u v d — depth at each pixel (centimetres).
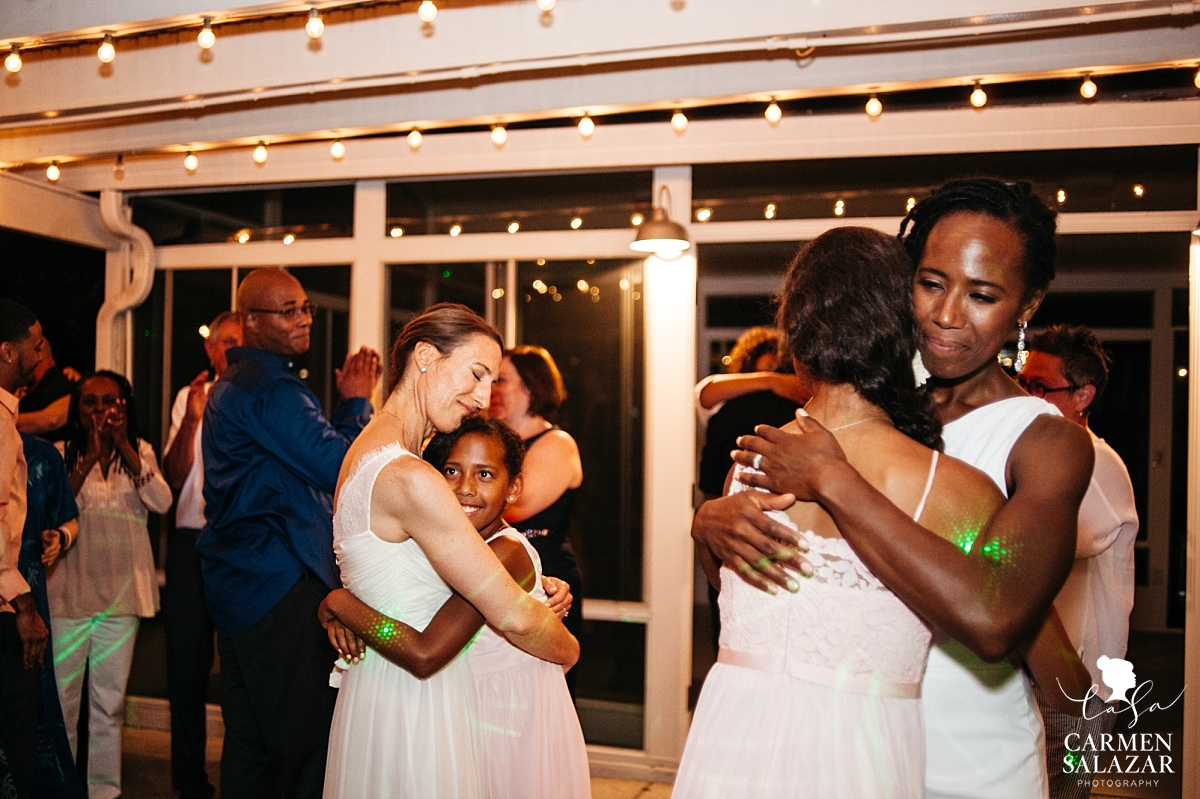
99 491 327
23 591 256
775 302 129
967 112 313
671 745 346
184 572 328
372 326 382
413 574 162
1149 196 307
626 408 363
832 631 110
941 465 107
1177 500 602
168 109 309
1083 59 267
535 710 189
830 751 108
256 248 398
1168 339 611
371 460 160
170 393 413
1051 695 127
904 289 113
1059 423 115
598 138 346
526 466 271
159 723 409
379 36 284
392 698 164
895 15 241
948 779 121
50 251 409
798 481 107
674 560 349
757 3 252
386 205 383
